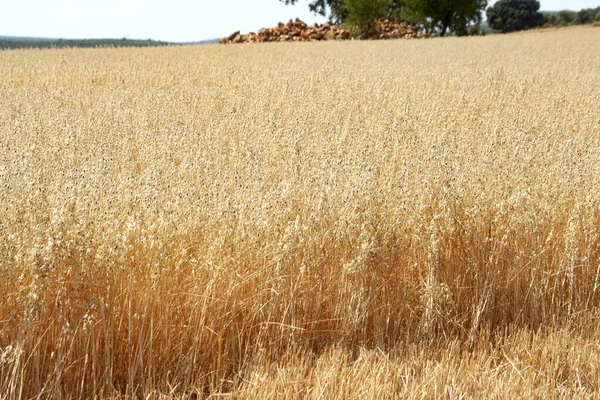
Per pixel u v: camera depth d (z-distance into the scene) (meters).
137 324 4.11
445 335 4.66
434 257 5.05
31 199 4.68
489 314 5.01
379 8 50.53
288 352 4.27
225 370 4.10
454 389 3.85
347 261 4.94
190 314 4.31
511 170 6.51
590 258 5.50
